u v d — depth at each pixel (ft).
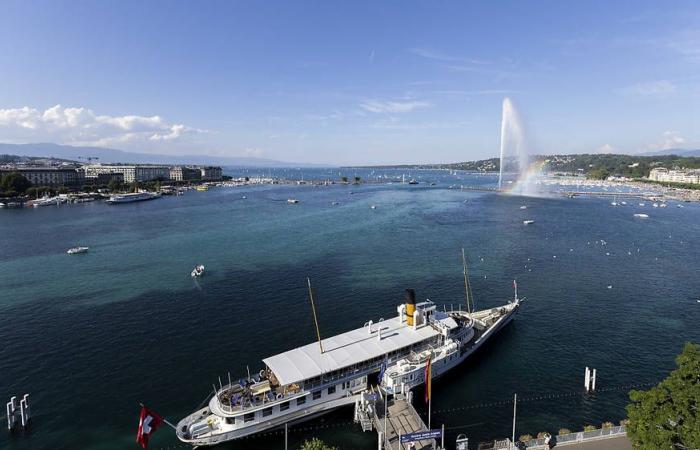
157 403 231.09
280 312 356.59
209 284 430.61
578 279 451.53
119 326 329.72
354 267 491.31
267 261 518.37
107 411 224.74
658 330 323.78
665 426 150.00
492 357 282.15
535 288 422.00
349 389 227.40
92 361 275.59
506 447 183.83
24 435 206.18
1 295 401.49
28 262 522.47
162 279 448.24
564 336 313.53
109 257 545.03
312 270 479.41
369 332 256.32
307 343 300.40
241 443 203.92
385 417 195.31
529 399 237.04
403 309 272.51
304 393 213.05
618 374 262.06
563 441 183.52
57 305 374.63
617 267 497.46
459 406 230.89
